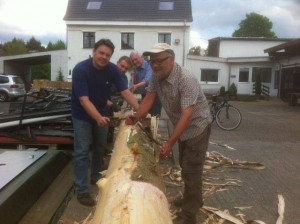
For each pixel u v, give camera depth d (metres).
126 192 2.76
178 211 4.55
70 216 4.50
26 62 36.62
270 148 8.74
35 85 12.02
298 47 23.34
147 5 32.31
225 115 11.67
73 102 4.80
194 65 31.80
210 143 9.16
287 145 9.15
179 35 31.44
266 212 4.82
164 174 6.07
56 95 7.91
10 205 4.04
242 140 9.76
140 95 8.33
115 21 31.38
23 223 4.15
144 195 2.75
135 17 31.58
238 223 4.41
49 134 6.74
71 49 31.98
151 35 31.62
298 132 11.46
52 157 5.88
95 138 5.27
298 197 5.39
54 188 5.29
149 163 3.63
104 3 32.66
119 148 4.34
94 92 4.87
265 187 5.80
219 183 5.93
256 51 35.28
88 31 31.81
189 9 31.83
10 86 23.88
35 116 6.72
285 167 6.99
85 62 4.77
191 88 3.64
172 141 3.69
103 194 3.14
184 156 3.98
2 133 6.59
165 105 3.95
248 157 7.76
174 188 5.52
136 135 4.43
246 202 5.15
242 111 18.97
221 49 35.47
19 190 4.36
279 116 16.52
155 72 3.70
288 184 5.97
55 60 32.00
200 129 3.88
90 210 4.66
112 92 6.82
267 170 6.75
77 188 4.80
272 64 31.53
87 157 4.84
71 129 7.18
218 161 7.13
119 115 7.02
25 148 6.70
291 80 26.58
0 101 24.09
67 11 32.41
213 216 4.59
